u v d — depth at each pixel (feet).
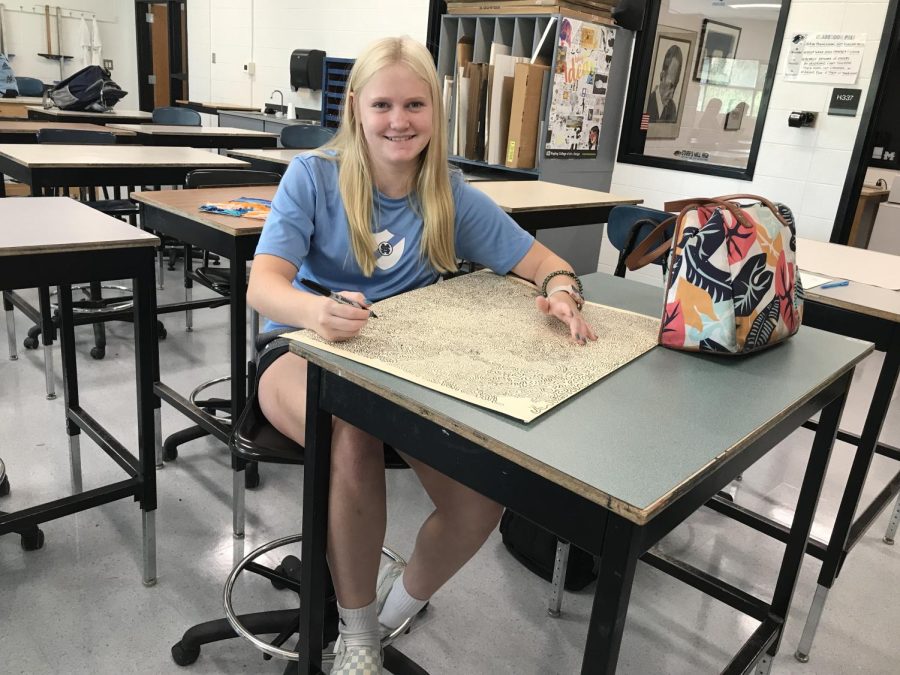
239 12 24.93
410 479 7.76
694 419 2.96
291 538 5.52
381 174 4.68
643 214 7.18
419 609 4.69
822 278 6.30
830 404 4.25
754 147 14.56
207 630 4.97
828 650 5.73
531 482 2.63
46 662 4.93
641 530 2.40
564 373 3.27
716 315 3.66
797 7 13.52
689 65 15.23
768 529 5.89
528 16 14.39
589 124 15.37
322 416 3.55
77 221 5.66
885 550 7.18
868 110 13.10
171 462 7.73
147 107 32.60
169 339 11.27
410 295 4.27
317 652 4.12
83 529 6.48
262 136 17.35
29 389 9.16
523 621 5.75
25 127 14.88
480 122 15.19
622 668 5.36
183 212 6.72
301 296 3.76
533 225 8.79
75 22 30.76
